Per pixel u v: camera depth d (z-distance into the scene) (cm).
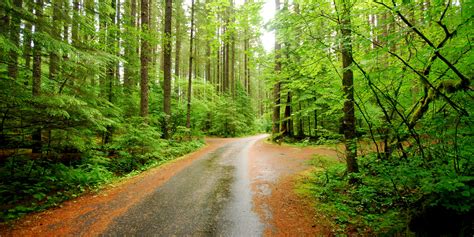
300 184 679
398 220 404
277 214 473
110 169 844
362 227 400
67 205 513
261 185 672
